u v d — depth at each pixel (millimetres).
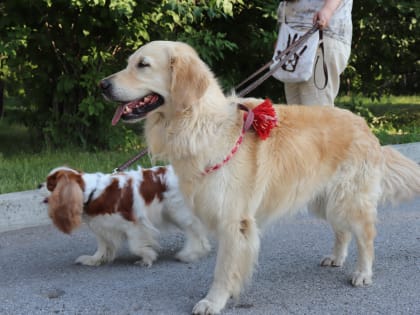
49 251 4801
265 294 3877
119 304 3740
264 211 3729
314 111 3896
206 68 3521
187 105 3365
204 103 3432
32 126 8852
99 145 8617
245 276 3598
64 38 8156
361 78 11031
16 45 7242
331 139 3844
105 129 8398
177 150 3463
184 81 3369
